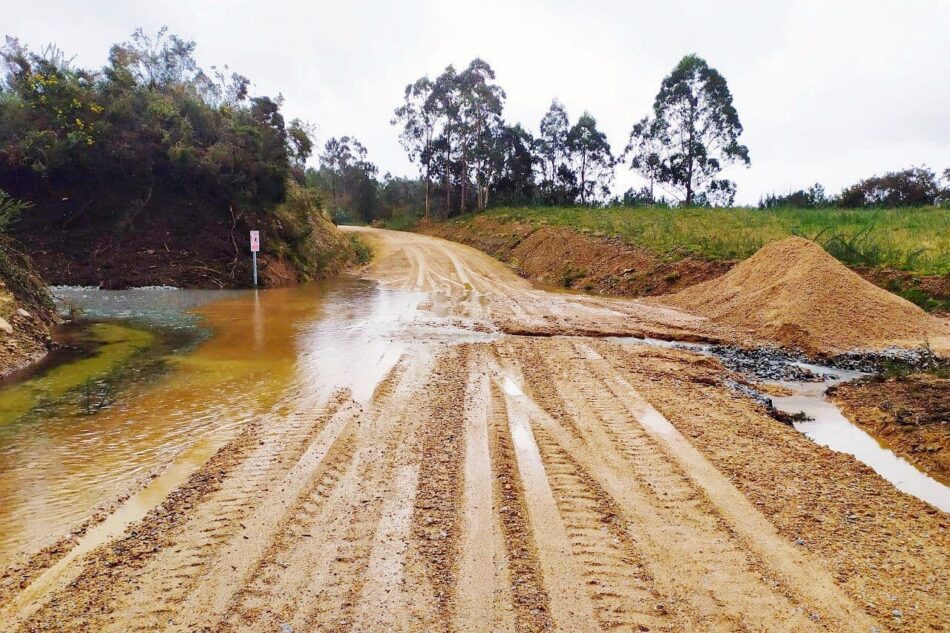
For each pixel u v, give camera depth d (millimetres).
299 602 2885
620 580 3135
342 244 24094
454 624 2752
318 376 6984
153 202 16984
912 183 31734
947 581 3188
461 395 6320
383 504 3893
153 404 5887
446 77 45594
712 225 20094
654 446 5039
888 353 8500
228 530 3529
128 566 3154
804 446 5203
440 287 16938
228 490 4039
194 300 13297
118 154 16250
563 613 2852
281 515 3717
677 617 2840
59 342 8570
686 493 4188
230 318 10969
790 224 19281
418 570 3170
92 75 17172
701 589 3070
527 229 28031
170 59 20344
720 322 11078
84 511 3762
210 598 2896
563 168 46312
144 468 4402
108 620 2723
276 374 7047
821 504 4094
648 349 8828
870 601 2990
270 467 4418
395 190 67938
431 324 10711
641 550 3434
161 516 3689
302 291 15695
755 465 4727
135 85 17781
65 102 15930
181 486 4094
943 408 5953
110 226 16219
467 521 3703
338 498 3963
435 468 4473
